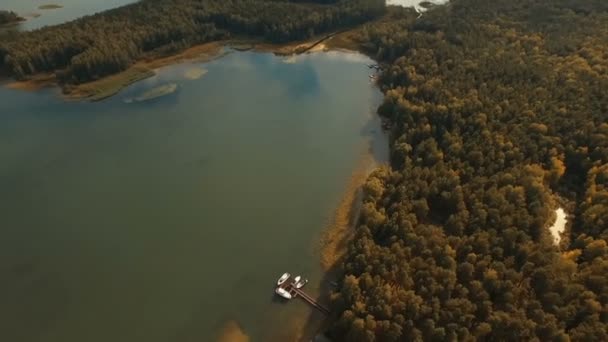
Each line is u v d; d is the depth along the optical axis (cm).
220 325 9688
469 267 9262
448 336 8306
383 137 15362
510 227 10138
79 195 13188
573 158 12569
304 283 10438
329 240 11488
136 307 10100
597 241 9688
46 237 11888
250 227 12006
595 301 8506
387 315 8669
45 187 13500
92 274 10875
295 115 16725
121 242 11681
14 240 11812
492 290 9038
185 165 14275
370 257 9819
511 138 12731
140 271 10906
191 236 11781
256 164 14250
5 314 10044
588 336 8031
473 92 14888
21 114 16775
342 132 15738
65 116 16700
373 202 11431
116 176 13875
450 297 8950
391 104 16075
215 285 10506
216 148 15012
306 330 9500
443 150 13062
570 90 14612
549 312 8625
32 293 10481
